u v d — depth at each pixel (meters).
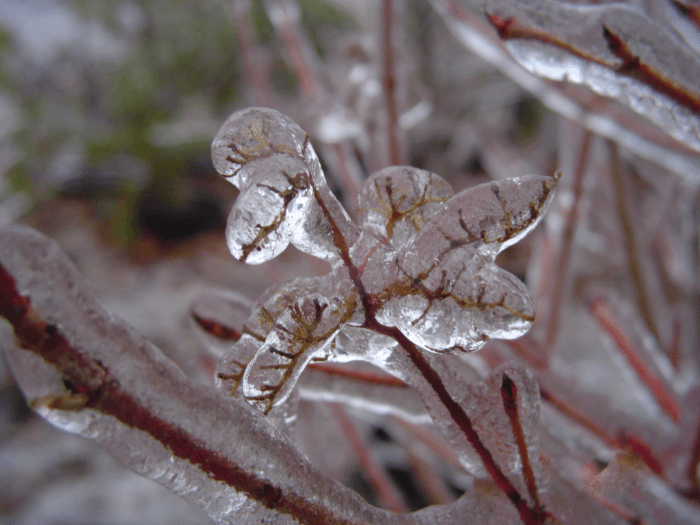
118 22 1.20
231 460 0.08
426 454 0.33
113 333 0.08
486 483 0.10
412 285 0.08
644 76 0.11
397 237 0.10
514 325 0.08
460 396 0.10
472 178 1.02
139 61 1.19
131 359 0.08
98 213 1.09
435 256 0.08
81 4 1.19
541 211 0.09
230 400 0.08
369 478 0.27
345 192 0.28
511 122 1.05
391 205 0.10
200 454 0.08
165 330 0.81
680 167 0.18
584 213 0.23
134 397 0.08
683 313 0.27
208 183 1.17
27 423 0.71
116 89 1.17
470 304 0.08
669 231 0.34
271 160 0.08
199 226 1.13
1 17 1.20
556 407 0.16
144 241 1.07
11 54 1.16
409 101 0.29
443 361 0.10
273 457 0.08
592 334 0.66
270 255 0.08
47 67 1.19
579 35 0.11
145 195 1.10
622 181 0.26
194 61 1.18
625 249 0.27
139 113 1.17
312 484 0.09
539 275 0.25
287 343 0.09
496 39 0.20
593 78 0.11
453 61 1.07
